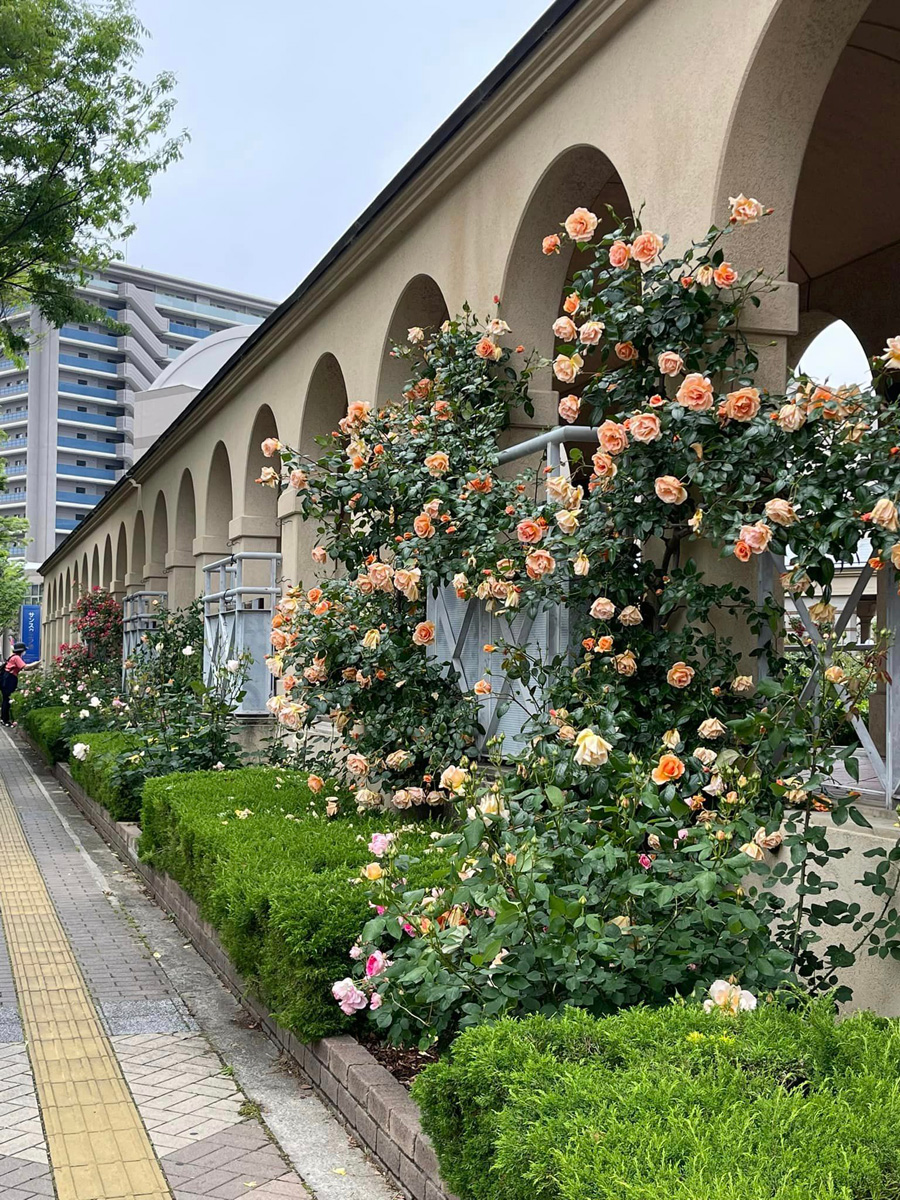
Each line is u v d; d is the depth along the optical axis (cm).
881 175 753
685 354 459
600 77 555
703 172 473
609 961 323
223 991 531
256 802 679
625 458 455
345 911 414
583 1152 200
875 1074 228
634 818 363
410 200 765
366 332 880
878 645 366
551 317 655
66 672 2055
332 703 628
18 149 1494
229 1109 382
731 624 463
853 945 372
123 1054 440
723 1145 197
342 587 663
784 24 439
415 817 640
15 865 874
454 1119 268
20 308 1808
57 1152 344
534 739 439
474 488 572
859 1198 186
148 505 1906
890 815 388
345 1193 317
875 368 396
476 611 632
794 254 889
